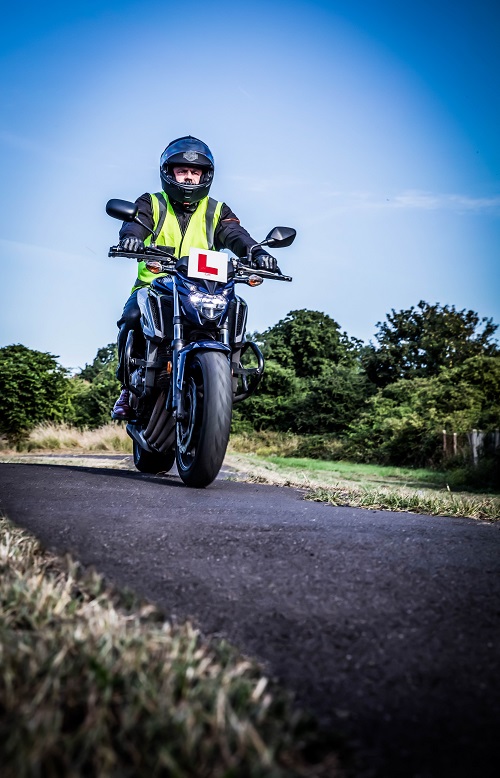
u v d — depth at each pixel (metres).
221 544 2.85
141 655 1.44
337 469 15.94
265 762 1.12
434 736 1.34
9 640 1.50
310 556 2.70
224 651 1.64
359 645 1.80
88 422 29.41
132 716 1.21
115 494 4.36
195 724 1.20
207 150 5.82
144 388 5.59
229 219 6.09
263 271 5.45
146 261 5.26
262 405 35.66
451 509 4.59
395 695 1.52
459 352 31.89
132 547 2.73
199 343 5.00
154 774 1.08
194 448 5.18
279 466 15.05
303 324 46.22
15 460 12.48
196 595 2.15
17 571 2.07
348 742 1.30
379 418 22.09
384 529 3.36
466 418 17.30
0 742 1.13
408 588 2.32
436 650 1.79
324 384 34.06
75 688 1.31
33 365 22.75
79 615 1.75
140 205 5.89
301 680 1.57
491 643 1.85
